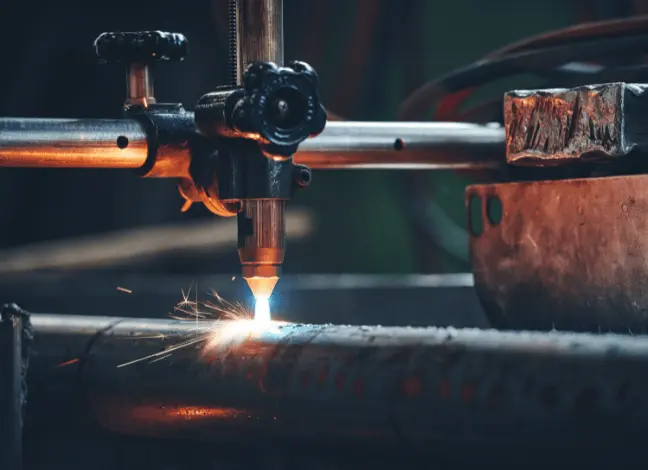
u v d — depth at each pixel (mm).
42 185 4250
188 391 912
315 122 916
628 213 966
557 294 1054
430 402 760
